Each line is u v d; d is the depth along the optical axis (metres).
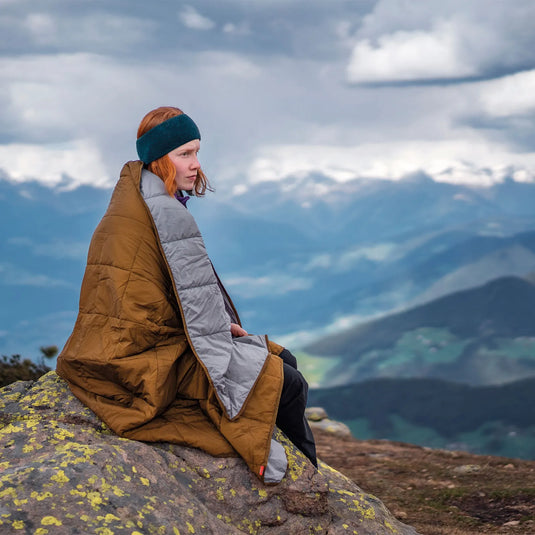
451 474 7.55
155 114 3.25
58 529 2.24
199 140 3.38
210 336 3.06
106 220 3.15
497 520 5.40
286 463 3.15
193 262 3.04
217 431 3.17
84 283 3.15
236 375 3.10
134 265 3.03
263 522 3.05
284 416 3.42
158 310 3.04
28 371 8.88
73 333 3.14
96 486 2.51
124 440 2.97
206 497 2.98
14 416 3.15
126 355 2.99
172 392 3.09
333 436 12.23
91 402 3.12
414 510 5.78
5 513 2.24
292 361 3.50
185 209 3.13
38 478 2.45
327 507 3.27
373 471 7.96
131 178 3.22
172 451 3.09
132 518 2.43
